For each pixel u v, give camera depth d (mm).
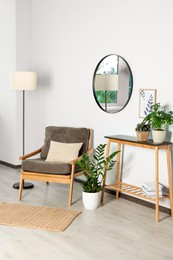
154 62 3799
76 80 4777
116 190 4230
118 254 2842
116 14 4156
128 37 4043
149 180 3959
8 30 5406
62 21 4902
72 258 2768
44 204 3982
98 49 4430
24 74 4625
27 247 2938
